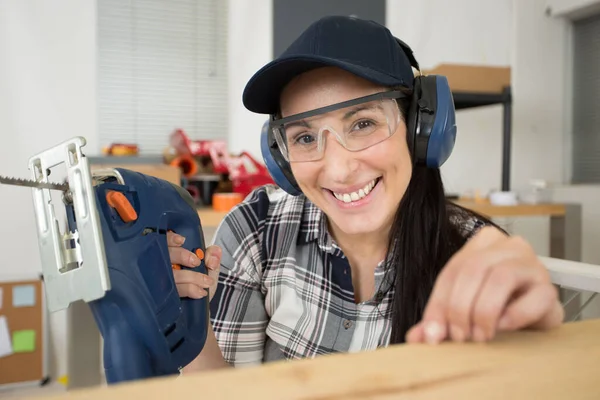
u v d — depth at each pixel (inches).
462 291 15.4
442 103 30.5
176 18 96.0
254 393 10.6
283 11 101.3
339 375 11.6
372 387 11.1
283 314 36.3
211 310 37.4
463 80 92.3
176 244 25.8
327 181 30.7
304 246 36.9
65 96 89.2
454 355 13.3
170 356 22.1
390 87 29.1
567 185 122.9
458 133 118.0
